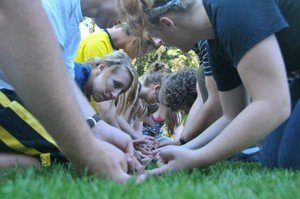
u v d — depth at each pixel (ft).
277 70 5.55
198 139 7.47
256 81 5.59
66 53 8.41
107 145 4.23
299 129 6.81
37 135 7.16
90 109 6.45
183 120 15.34
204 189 3.82
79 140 3.77
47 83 3.43
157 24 6.48
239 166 7.64
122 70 10.55
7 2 3.28
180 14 6.24
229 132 5.49
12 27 3.31
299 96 7.52
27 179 3.67
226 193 3.67
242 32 5.64
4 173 5.34
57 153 7.22
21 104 7.16
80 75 10.32
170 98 12.18
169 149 5.82
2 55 3.40
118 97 11.12
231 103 7.51
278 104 5.48
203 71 10.68
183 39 6.53
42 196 3.22
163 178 4.81
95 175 4.03
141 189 3.58
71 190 3.40
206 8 6.23
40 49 3.37
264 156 7.78
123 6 6.61
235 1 5.82
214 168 6.41
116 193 3.33
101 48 12.63
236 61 5.79
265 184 4.46
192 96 12.05
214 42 6.63
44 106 3.49
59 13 7.76
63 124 3.61
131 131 11.54
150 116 15.92
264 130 5.47
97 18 9.30
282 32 6.75
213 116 9.42
